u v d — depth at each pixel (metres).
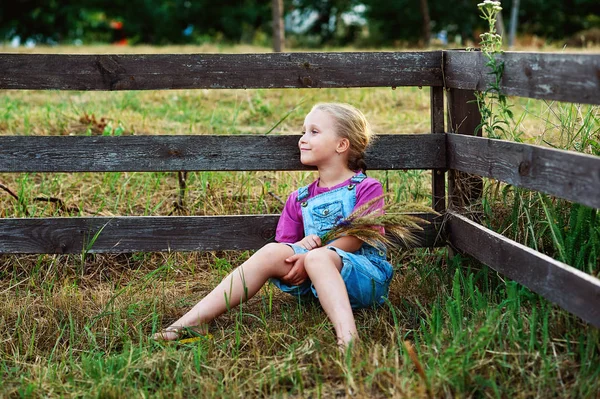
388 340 3.20
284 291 3.53
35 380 2.98
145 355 3.11
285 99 7.78
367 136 3.72
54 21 26.39
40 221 3.82
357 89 8.38
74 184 5.09
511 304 3.10
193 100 7.75
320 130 3.63
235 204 4.76
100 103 7.56
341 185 3.65
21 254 4.22
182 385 2.87
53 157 3.77
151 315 3.58
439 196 4.01
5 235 3.82
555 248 3.32
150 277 4.03
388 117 6.79
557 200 3.57
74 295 3.79
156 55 3.75
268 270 3.40
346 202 3.59
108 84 3.76
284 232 3.72
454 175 3.92
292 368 2.94
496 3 3.45
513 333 2.95
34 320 3.51
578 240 3.17
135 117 6.61
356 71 3.84
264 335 3.29
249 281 3.39
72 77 3.74
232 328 3.46
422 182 4.97
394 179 5.14
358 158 3.73
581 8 26.19
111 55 3.74
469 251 3.66
